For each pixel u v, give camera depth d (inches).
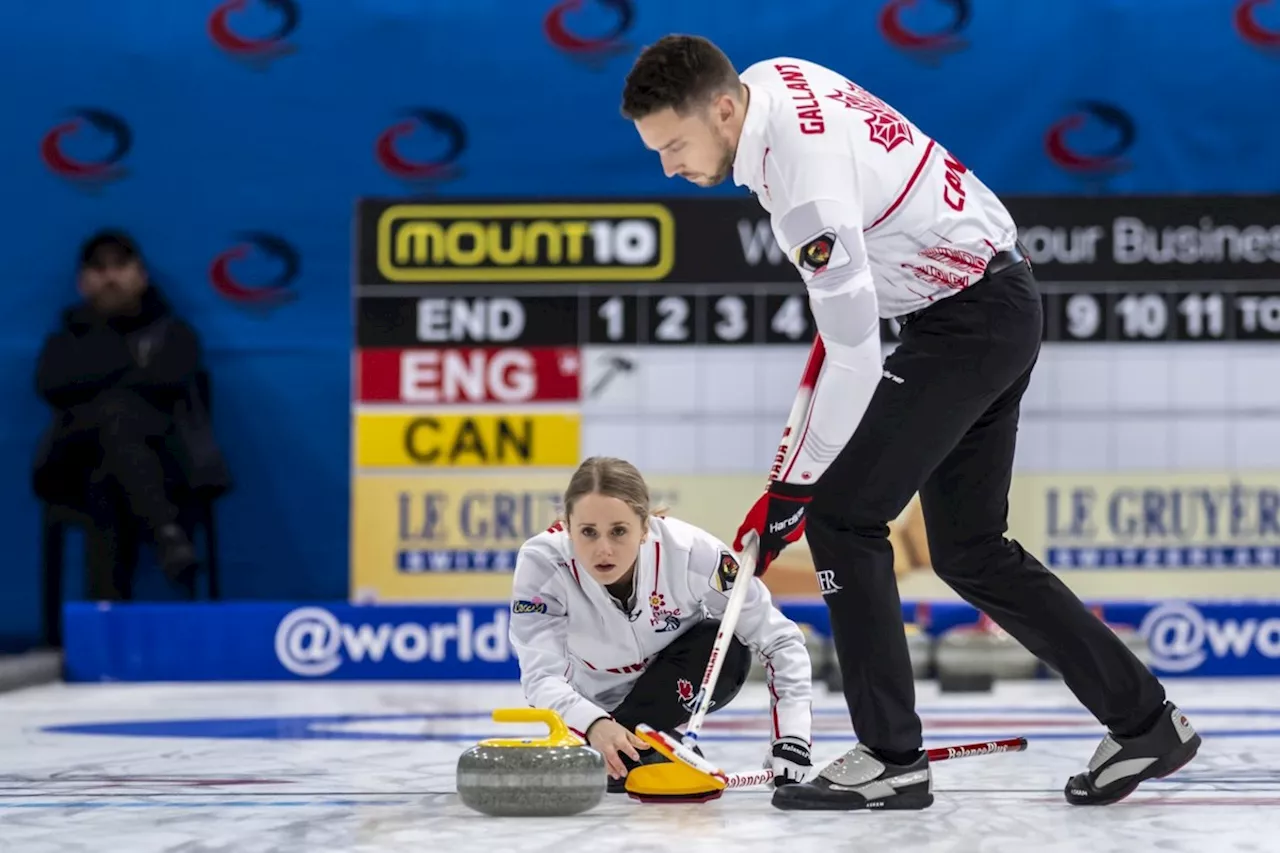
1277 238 994.7
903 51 1013.2
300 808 421.1
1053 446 991.0
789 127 382.9
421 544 1000.2
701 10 1019.3
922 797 411.5
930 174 397.1
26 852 354.0
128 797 446.6
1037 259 994.7
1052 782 477.7
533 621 452.1
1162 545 991.6
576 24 1021.2
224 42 1026.1
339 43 1024.9
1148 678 418.0
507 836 369.1
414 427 999.6
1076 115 1010.1
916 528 981.8
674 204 999.0
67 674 928.3
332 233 1027.9
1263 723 673.6
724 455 995.9
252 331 1027.9
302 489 1030.4
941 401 398.9
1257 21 1009.5
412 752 570.3
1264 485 991.6
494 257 999.6
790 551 970.7
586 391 999.6
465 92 1022.4
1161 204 995.9
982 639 860.6
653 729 447.8
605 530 416.2
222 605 932.6
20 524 1019.9
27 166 1024.2
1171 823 391.5
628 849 349.4
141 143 1027.3
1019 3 1013.2
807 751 435.5
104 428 967.0
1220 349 992.9
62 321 1011.3
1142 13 1010.1
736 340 995.3
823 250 376.2
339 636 932.6
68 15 1024.9
